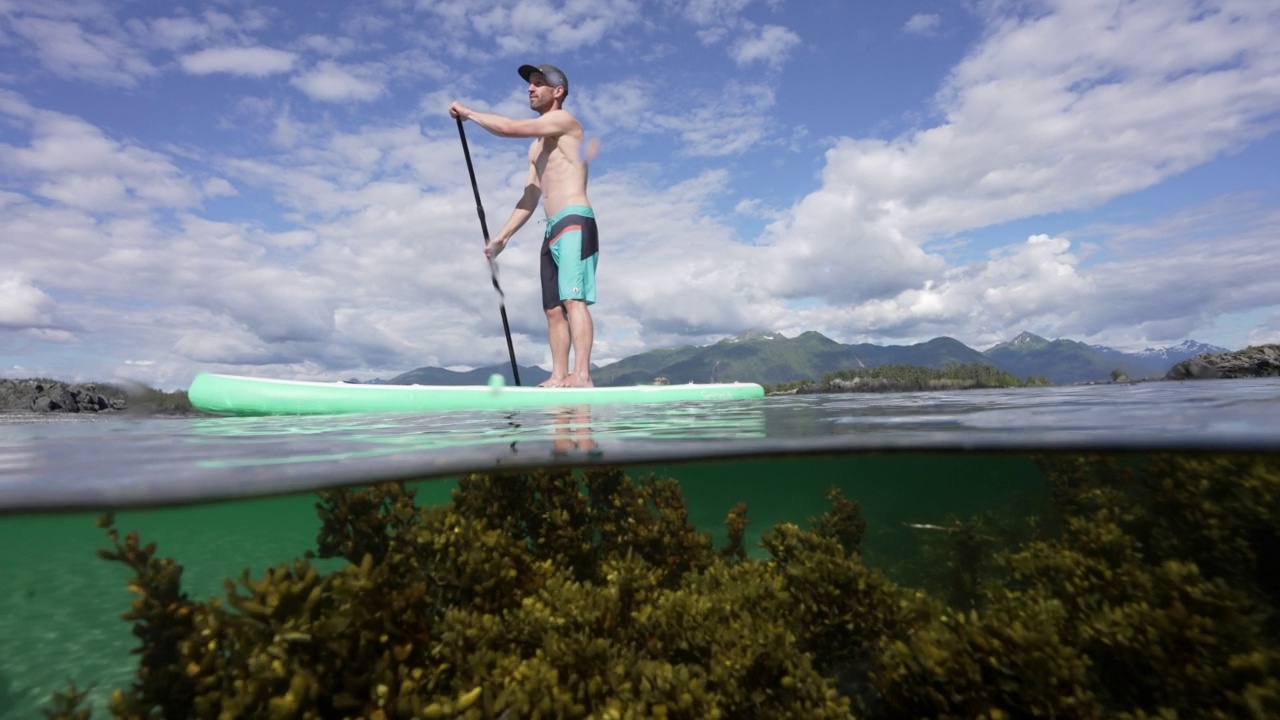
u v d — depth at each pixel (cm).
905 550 304
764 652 240
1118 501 282
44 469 288
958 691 234
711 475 354
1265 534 250
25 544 248
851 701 246
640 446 327
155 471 278
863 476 353
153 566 242
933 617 253
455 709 210
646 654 260
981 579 271
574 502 331
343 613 225
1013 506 319
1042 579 259
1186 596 230
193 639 218
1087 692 218
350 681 215
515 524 314
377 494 281
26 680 219
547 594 269
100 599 233
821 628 269
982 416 440
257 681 210
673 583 326
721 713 226
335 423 487
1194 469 274
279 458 307
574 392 689
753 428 409
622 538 335
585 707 224
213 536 277
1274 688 203
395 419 517
